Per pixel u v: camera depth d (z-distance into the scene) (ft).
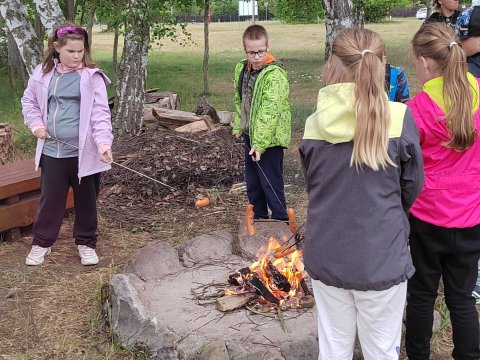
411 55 9.86
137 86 25.52
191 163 21.24
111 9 29.37
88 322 12.40
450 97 9.21
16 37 24.63
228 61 76.64
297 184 21.25
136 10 24.66
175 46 105.70
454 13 14.96
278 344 10.80
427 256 9.92
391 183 8.20
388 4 73.61
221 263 14.48
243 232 15.62
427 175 9.64
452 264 9.88
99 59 79.41
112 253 16.12
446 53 9.29
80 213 15.06
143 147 22.45
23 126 32.50
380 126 7.90
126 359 11.03
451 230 9.54
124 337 11.30
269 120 15.20
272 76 15.24
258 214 17.29
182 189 20.59
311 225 8.61
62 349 11.58
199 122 25.05
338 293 8.60
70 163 14.66
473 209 9.54
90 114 14.46
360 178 8.13
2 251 16.07
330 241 8.35
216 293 12.86
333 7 25.40
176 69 67.05
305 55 78.38
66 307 13.12
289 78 53.78
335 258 8.32
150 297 12.84
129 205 19.62
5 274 14.67
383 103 7.98
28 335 12.05
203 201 16.17
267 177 16.16
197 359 10.63
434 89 9.52
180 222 18.28
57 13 22.57
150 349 10.97
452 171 9.49
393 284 8.21
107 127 14.46
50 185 14.74
